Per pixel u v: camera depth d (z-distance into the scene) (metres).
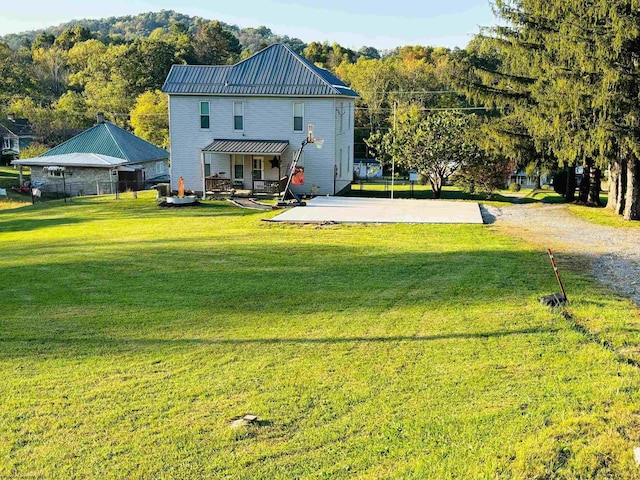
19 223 24.22
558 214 23.41
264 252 16.30
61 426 6.39
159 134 61.56
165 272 14.05
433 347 8.49
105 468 5.58
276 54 32.56
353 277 13.11
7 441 6.11
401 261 14.78
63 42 117.75
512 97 26.05
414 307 10.59
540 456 5.46
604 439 5.68
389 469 5.41
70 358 8.42
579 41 19.69
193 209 26.12
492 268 13.70
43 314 10.68
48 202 31.41
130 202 29.28
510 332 9.03
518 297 11.07
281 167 31.67
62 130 62.31
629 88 19.47
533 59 24.16
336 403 6.76
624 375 7.25
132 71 76.00
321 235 19.05
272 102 31.11
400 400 6.79
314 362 8.05
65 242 19.00
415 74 71.75
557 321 9.50
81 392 7.23
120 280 13.33
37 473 5.53
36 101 76.94
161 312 10.62
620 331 8.99
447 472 5.31
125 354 8.54
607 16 19.56
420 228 20.12
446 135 30.75
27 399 7.04
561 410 6.34
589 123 20.94
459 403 6.65
